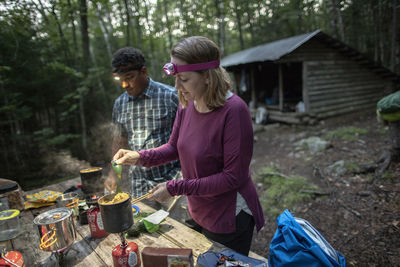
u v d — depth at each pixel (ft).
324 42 26.13
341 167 13.91
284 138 22.76
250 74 34.35
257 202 4.49
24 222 5.20
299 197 11.97
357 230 9.49
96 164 17.66
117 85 30.63
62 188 7.36
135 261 3.54
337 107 27.27
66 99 25.99
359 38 36.99
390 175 12.12
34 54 24.64
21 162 20.24
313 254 2.98
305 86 25.26
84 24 25.46
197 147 3.99
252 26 43.93
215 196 4.18
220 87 3.69
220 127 3.78
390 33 30.94
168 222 4.82
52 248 3.55
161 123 6.40
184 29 23.25
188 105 4.34
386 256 8.07
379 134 18.33
